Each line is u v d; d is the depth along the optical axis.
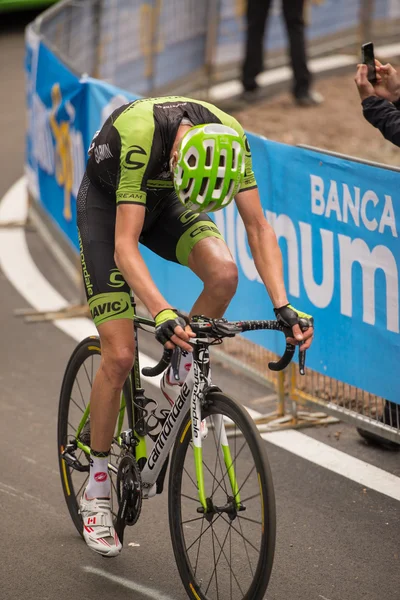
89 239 9.43
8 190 25.78
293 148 12.27
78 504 10.65
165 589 9.50
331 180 11.70
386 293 11.17
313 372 14.41
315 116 28.86
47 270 20.47
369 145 26.22
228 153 7.72
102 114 16.09
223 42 31.00
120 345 9.16
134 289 8.20
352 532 10.49
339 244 11.79
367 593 9.30
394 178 10.67
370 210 11.14
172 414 9.14
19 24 41.81
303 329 8.17
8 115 31.78
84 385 10.59
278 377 13.52
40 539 10.49
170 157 8.73
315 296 12.45
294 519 10.82
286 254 12.88
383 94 12.27
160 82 28.81
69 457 10.55
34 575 9.77
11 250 21.66
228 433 12.61
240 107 29.91
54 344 16.64
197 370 8.54
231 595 9.19
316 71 33.25
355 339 11.86
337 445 12.77
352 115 28.94
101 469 9.80
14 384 14.91
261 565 8.26
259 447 8.13
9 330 17.30
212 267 9.15
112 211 9.50
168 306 7.96
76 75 17.30
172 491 9.24
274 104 30.11
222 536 10.48
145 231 10.10
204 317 8.09
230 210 13.83
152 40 28.02
